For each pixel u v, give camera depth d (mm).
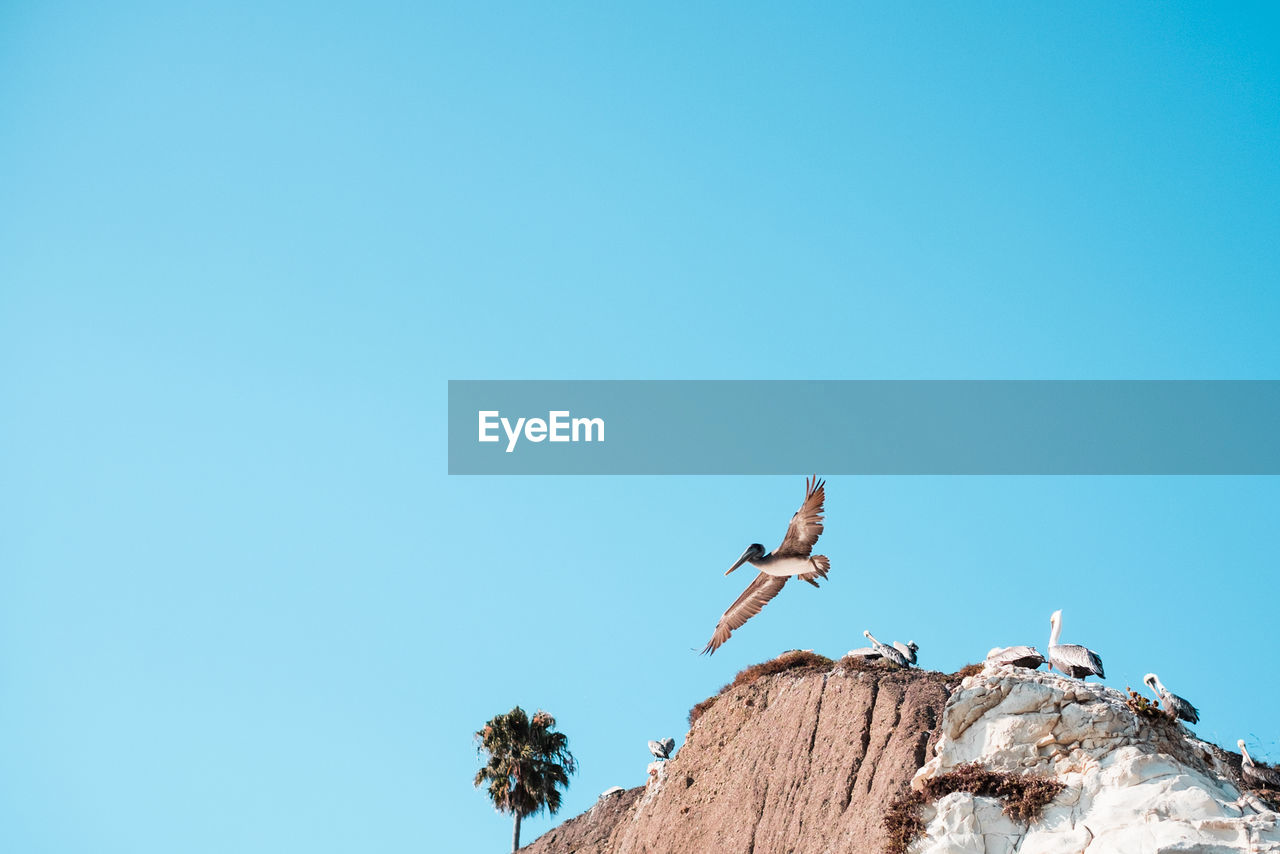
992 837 34750
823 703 49438
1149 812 33562
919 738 43688
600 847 64938
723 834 49188
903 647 52156
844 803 43656
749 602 25047
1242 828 32688
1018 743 36938
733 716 55438
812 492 24375
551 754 74500
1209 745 38750
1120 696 38344
